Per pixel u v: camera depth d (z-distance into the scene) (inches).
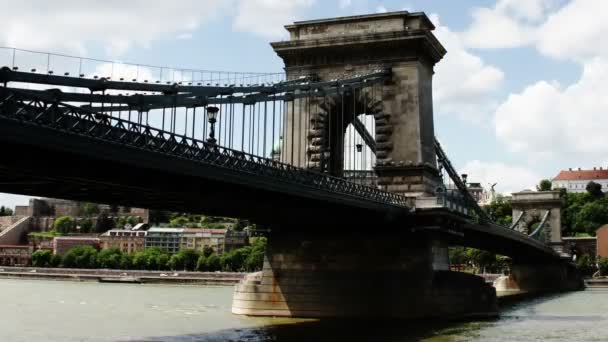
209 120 1406.3
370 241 2325.3
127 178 1316.4
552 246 5920.3
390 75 2506.2
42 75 1037.2
